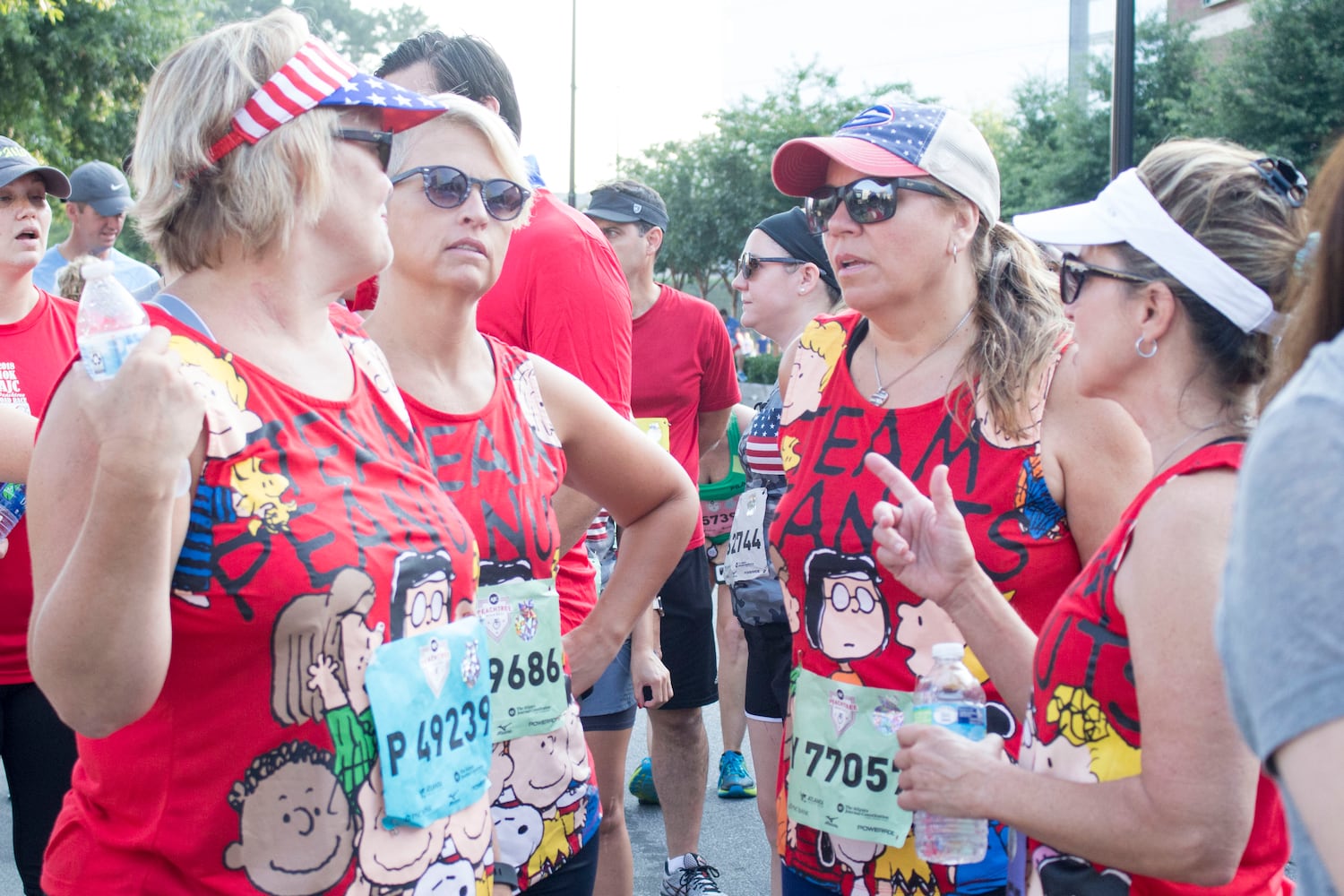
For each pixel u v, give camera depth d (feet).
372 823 5.38
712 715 21.88
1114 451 7.23
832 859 7.75
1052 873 5.86
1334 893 3.23
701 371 17.06
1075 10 70.85
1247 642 3.33
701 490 17.17
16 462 9.36
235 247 5.49
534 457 7.72
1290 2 49.19
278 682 5.15
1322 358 3.41
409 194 7.20
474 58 10.98
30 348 12.10
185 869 5.16
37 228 11.93
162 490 4.49
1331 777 3.09
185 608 5.03
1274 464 3.33
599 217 16.72
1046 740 5.77
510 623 7.41
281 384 5.40
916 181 7.51
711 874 13.79
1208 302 5.44
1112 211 5.73
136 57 62.69
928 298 7.73
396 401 6.31
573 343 9.98
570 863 7.88
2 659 10.43
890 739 7.46
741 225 107.86
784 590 8.38
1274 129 49.73
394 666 5.45
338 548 5.28
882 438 7.83
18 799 10.73
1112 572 5.50
